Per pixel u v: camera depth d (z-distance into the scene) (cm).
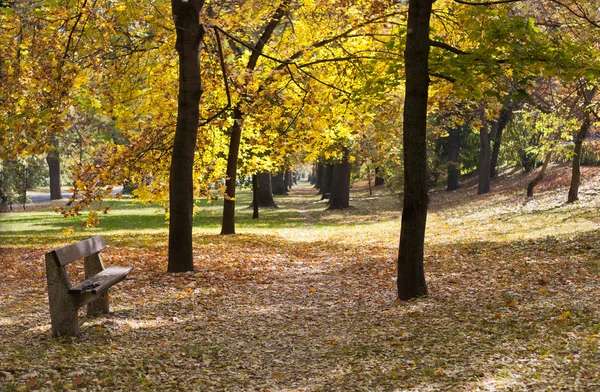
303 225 2856
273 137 1650
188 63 1190
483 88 991
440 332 698
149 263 1326
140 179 1425
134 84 1505
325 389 533
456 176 4888
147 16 1338
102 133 3344
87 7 1171
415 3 868
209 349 667
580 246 1250
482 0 1103
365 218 3177
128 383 532
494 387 487
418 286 927
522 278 991
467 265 1209
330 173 5334
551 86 2536
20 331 698
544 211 2370
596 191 2531
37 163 3431
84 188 1288
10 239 2000
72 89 1170
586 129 2367
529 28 951
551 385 476
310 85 1373
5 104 1140
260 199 4250
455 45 1260
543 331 645
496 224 2195
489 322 716
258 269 1275
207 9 1546
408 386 517
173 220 1205
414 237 919
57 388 500
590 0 1522
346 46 1555
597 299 770
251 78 1363
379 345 672
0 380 510
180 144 1202
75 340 657
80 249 715
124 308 852
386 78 1055
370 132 2520
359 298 979
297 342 712
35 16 1199
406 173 914
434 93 1252
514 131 4050
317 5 1452
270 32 1767
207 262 1343
